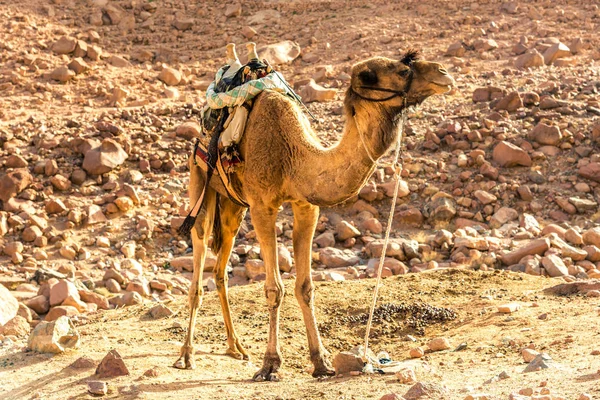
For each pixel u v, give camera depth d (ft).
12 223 62.59
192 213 33.99
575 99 77.41
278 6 113.80
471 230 60.49
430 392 23.81
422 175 68.49
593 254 55.62
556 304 38.19
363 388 26.30
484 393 23.45
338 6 112.57
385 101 26.55
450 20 103.65
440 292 43.55
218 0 115.96
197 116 80.43
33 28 102.94
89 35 102.94
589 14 103.91
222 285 35.37
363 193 65.57
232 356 35.04
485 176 67.10
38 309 50.29
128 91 87.51
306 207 30.55
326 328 39.24
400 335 38.09
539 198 65.10
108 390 29.07
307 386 27.89
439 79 26.40
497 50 95.25
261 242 31.12
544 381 24.00
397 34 100.68
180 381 29.96
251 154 30.73
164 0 115.55
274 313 30.83
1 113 80.84
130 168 71.26
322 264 58.44
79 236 62.69
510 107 75.92
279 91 32.30
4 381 31.24
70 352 34.81
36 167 68.85
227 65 34.32
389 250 57.57
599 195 64.85
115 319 43.39
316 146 29.22
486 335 33.91
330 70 90.58
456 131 72.49
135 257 60.44
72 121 76.64
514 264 54.90
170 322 40.96
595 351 27.20
